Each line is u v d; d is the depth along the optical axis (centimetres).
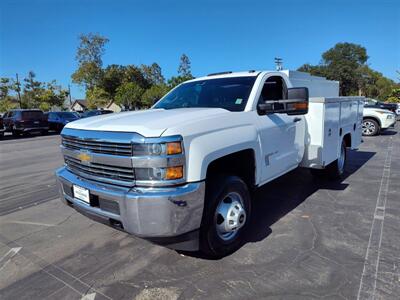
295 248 336
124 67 6469
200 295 262
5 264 322
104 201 282
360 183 580
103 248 351
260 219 420
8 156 1101
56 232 397
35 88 5788
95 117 352
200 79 469
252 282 277
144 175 262
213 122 304
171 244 278
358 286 266
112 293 269
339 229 380
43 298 266
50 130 2502
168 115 309
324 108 459
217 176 317
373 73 7375
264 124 369
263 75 408
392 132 1466
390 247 331
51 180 681
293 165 445
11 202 529
